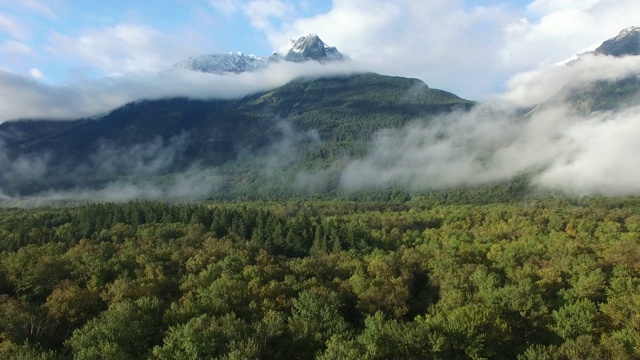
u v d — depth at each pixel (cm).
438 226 18838
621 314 6131
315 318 6297
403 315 7488
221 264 9150
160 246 11856
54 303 6838
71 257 9619
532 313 6281
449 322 5769
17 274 8738
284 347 5694
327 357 4869
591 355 4769
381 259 10050
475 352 5356
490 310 6194
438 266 9100
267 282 8312
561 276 8562
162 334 6050
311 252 13450
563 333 5891
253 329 5812
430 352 5331
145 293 7356
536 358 4909
